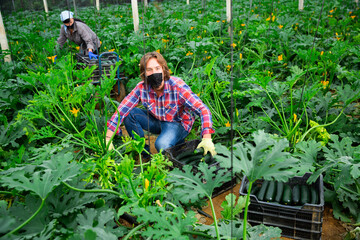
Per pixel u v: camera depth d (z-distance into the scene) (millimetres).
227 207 2242
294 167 1725
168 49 5738
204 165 2049
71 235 1798
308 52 3961
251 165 1810
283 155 1773
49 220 2010
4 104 3850
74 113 3600
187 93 3102
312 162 2557
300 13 9234
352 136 3197
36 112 3385
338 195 2541
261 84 3117
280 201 2344
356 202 2590
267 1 10367
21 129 3205
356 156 2443
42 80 3146
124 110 3287
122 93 5031
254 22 7254
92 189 2314
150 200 2246
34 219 1975
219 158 1808
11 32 8484
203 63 5348
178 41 6172
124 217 2475
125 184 2221
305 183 2590
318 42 6289
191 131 3797
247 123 3670
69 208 2111
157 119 3525
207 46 5043
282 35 6008
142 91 3254
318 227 2209
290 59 6004
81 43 5828
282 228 2328
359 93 3152
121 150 3494
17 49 6008
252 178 1757
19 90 4352
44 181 1940
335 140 2654
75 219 2100
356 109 4102
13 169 2146
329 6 9531
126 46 6508
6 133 3203
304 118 3602
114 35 6852
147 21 7121
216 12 9492
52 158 2260
